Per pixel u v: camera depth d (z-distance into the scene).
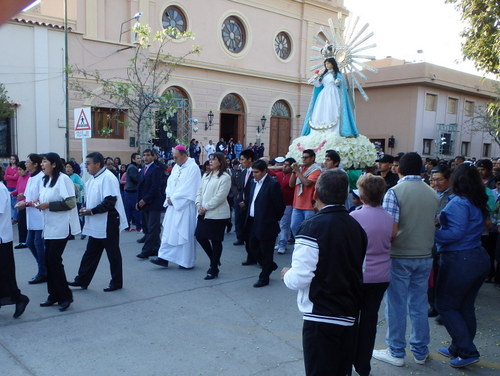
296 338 4.30
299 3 24.39
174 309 5.00
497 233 6.21
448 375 3.63
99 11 16.72
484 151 32.94
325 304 2.61
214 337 4.29
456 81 28.47
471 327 3.83
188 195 6.54
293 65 24.59
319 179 2.80
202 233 6.11
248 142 22.88
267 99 23.53
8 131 14.28
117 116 15.45
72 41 15.17
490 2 8.39
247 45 22.41
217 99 21.48
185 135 20.28
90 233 5.49
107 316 4.75
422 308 3.75
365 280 3.34
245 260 7.24
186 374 3.57
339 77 8.51
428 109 28.05
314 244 2.60
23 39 14.22
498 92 24.89
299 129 25.05
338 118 8.24
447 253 3.75
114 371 3.59
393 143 28.02
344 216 2.71
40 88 14.64
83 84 15.53
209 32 20.91
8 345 4.01
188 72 20.28
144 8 18.19
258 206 5.82
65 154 15.31
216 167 6.14
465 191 3.71
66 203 4.76
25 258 7.05
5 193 4.49
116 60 16.27
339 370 2.65
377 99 28.95
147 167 7.38
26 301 4.66
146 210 7.25
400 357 3.76
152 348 4.02
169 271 6.54
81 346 4.02
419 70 26.45
